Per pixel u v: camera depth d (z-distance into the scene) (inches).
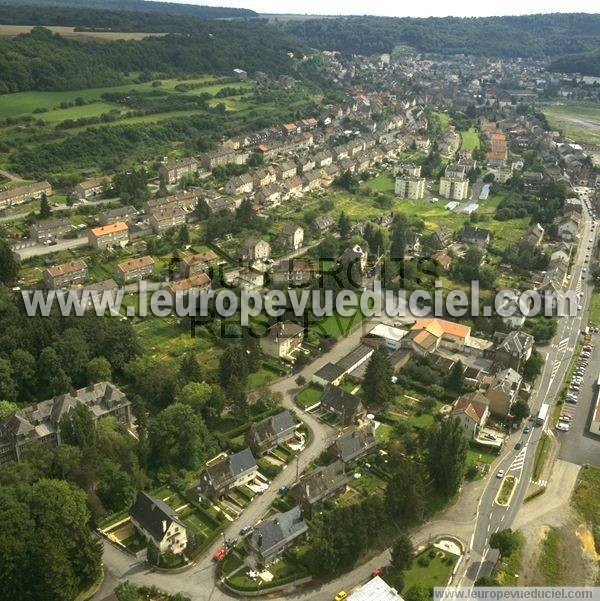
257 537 6289.4
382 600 5684.1
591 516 7047.2
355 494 7204.7
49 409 7755.9
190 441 7485.2
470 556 6476.4
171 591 5974.4
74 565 5856.3
